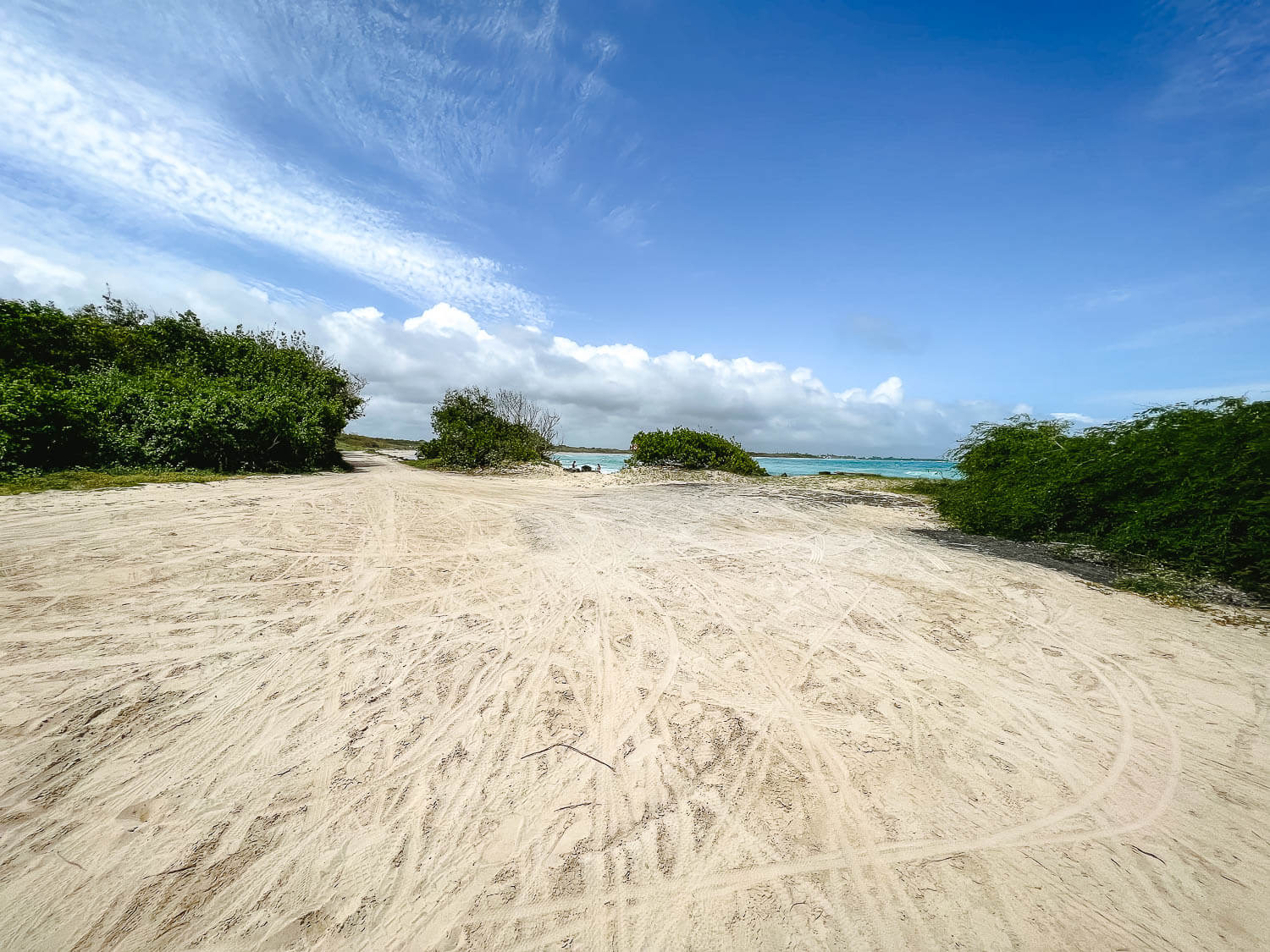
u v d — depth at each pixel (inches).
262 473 637.3
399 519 365.7
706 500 503.2
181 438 565.3
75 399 502.3
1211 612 205.6
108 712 120.5
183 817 91.7
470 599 208.1
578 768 109.3
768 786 105.0
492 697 135.6
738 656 162.9
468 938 73.0
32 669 136.4
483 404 1060.5
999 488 361.1
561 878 83.1
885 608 206.8
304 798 97.8
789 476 777.6
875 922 76.9
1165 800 102.8
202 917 74.0
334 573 232.1
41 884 77.4
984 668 157.4
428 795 100.2
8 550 227.0
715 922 76.6
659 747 116.7
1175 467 263.4
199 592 196.9
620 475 746.8
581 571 250.4
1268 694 143.2
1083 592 229.6
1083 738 122.8
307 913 75.6
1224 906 79.5
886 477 741.9
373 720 123.6
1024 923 76.9
